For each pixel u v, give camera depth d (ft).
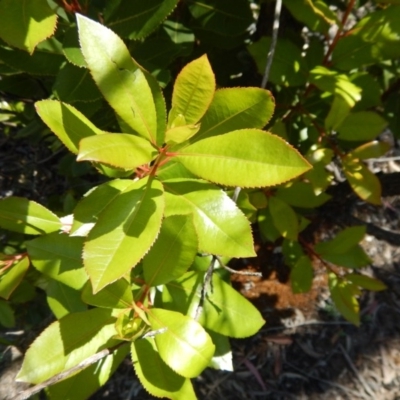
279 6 1.07
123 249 0.77
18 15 0.89
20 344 1.48
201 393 2.13
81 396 0.98
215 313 1.08
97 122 1.52
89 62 0.80
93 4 1.29
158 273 0.95
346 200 2.36
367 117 1.39
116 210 0.80
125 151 0.75
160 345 0.92
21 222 1.06
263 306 2.32
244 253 0.86
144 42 1.33
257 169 0.78
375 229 1.96
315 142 1.51
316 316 2.33
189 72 0.82
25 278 1.40
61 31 1.19
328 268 1.71
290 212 1.48
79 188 2.08
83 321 0.95
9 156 2.50
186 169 0.90
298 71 1.34
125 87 0.81
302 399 2.17
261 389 2.17
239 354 2.25
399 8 1.22
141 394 2.08
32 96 1.78
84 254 0.76
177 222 0.86
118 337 0.87
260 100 0.84
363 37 1.27
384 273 2.47
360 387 2.20
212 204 0.87
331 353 2.27
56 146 2.04
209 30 1.44
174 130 0.76
